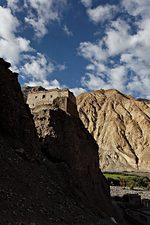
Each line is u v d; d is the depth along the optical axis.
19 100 40.72
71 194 38.44
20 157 34.34
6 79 39.56
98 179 55.62
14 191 27.67
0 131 36.41
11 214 24.25
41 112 48.53
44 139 45.66
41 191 31.11
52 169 39.09
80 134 54.06
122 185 112.94
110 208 54.94
